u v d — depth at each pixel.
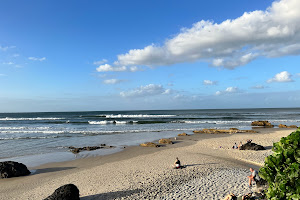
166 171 15.31
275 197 4.94
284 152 5.06
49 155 23.70
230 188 11.33
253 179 10.69
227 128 46.56
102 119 78.81
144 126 52.12
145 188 12.20
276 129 43.72
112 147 27.48
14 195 12.94
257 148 22.97
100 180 14.41
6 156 23.41
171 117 85.62
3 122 69.00
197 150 23.92
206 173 14.41
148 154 22.92
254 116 89.25
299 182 4.66
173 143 29.41
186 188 11.87
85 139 33.75
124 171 16.17
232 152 22.19
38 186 14.45
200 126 51.38
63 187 10.37
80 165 19.80
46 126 54.84
